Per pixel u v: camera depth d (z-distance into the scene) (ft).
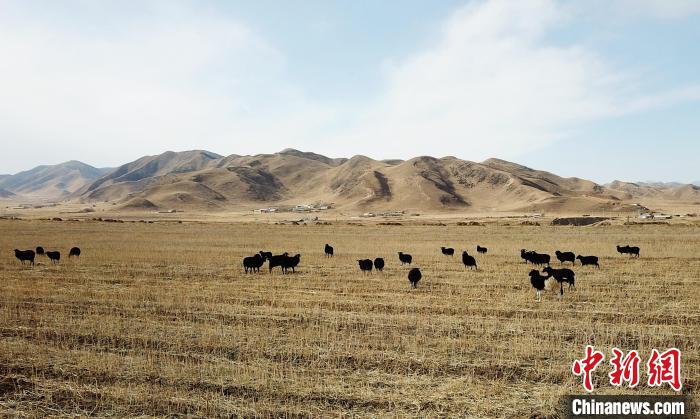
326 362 34.81
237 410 27.35
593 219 285.64
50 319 45.85
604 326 43.80
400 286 66.33
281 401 28.58
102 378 31.86
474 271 81.46
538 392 29.71
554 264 92.02
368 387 30.17
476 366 33.99
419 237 180.24
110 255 105.81
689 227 209.97
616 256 104.17
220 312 49.62
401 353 36.47
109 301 54.60
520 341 38.99
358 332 41.93
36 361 34.78
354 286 66.49
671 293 59.88
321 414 26.89
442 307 51.98
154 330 42.42
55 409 27.58
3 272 80.28
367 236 188.85
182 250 120.98
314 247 134.92
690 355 35.42
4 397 29.07
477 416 26.63
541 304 53.67
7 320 45.44
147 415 26.89
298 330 42.09
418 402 28.30
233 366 33.65
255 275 78.07
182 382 31.12
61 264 91.04
